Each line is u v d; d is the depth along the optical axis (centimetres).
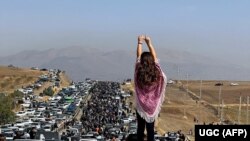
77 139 7356
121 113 13988
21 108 15512
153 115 1042
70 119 12700
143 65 1051
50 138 5706
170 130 14862
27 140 3919
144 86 1045
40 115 13388
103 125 11056
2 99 12638
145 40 1081
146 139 1084
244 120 19512
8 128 8581
